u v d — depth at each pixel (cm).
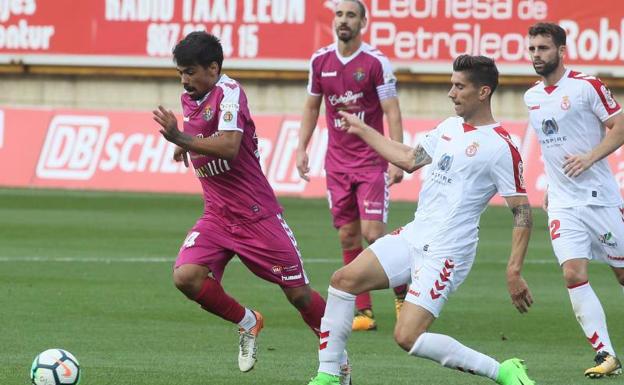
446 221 2348
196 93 2595
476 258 5088
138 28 8656
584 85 2914
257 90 8531
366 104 3706
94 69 8762
